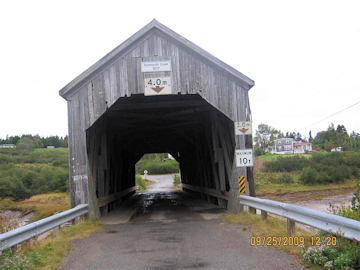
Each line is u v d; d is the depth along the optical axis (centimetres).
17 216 2552
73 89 1078
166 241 734
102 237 812
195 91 1091
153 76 1087
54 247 658
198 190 2006
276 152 9475
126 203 1906
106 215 1288
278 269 480
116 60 1089
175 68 1095
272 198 2927
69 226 907
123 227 974
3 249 502
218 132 1315
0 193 3941
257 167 5094
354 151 5222
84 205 1004
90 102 1076
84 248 690
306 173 4197
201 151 1817
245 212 1024
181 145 2550
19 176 4478
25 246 605
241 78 1101
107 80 1083
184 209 1420
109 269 530
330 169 4372
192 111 1405
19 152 8275
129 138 2083
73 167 1058
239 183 1081
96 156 1205
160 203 1825
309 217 586
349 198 2727
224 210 1283
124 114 1425
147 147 2744
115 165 1623
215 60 1090
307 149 9225
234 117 1099
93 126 1163
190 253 610
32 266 518
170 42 1104
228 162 1209
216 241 701
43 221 679
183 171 3084
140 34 1082
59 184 4456
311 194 3238
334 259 452
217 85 1103
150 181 5762
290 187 3978
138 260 578
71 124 1071
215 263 533
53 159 7306
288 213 671
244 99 1111
